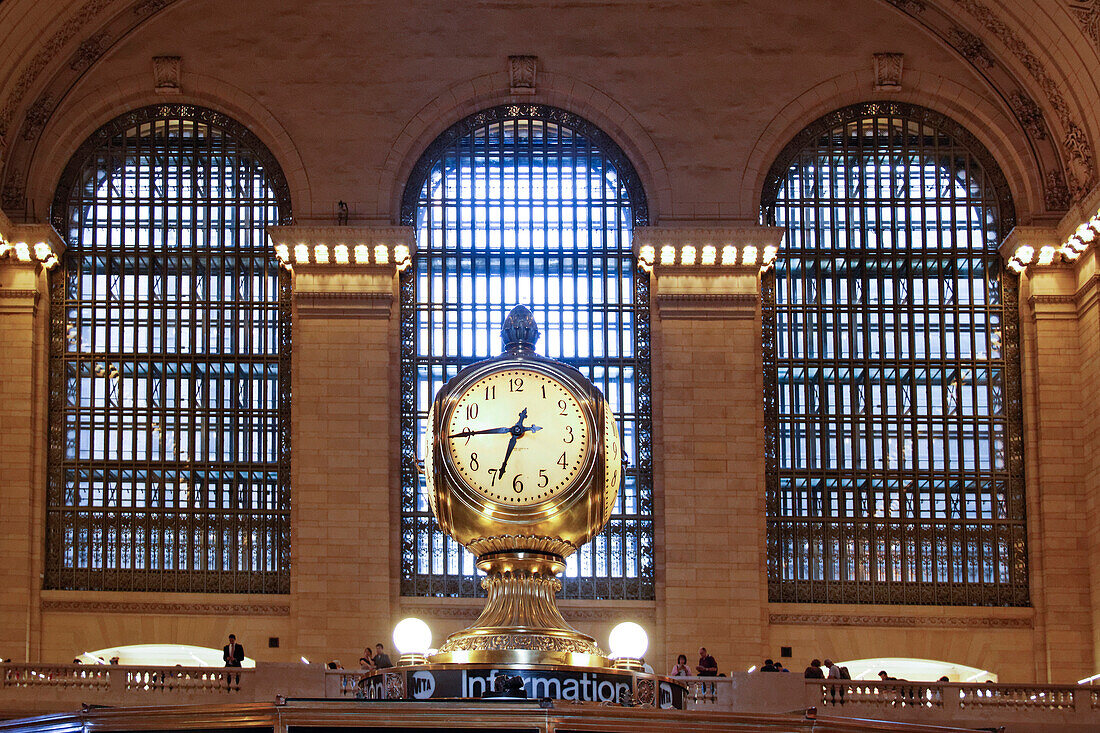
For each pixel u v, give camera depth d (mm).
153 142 41469
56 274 40938
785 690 29969
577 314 40875
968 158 41688
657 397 40156
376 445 39531
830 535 39906
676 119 41219
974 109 41000
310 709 2504
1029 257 40094
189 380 40531
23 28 37688
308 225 40281
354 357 39969
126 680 30406
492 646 3393
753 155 41031
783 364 40844
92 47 40656
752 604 38625
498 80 41219
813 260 41375
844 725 2725
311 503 39156
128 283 41000
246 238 41125
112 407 40344
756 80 41344
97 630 38750
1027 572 39719
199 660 40688
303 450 39469
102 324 40750
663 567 39156
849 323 41062
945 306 41094
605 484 3475
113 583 39406
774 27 41469
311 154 40906
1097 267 39188
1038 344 40375
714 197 40781
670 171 40969
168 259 41094
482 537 3473
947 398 40625
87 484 39906
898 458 40281
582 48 41469
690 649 38281
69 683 30484
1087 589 39188
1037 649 39031
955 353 40781
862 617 39250
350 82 41281
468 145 41875
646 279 41094
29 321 40156
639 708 2619
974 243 41344
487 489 3436
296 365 40094
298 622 38469
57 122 40812
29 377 39875
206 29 41281
